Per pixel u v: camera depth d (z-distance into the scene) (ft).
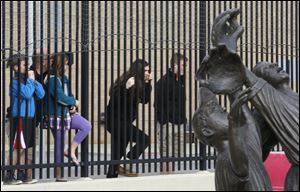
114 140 69.77
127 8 77.71
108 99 74.18
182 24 77.15
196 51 72.38
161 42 71.56
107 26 71.82
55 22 67.26
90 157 71.56
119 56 70.13
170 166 71.87
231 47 30.37
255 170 30.09
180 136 72.28
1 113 66.28
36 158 71.56
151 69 73.82
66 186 61.57
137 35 70.49
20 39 66.74
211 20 74.74
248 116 30.32
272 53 75.97
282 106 30.83
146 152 75.97
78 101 70.28
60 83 67.00
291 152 30.71
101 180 63.52
